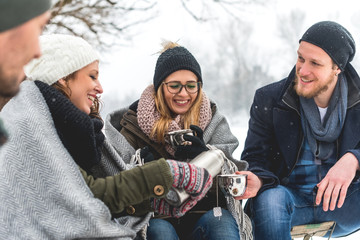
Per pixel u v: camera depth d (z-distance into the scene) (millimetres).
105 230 1995
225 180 2633
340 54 2906
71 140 2158
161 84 2836
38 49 1318
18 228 1916
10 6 1213
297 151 3025
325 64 2879
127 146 2770
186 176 2186
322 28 2906
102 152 2445
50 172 1973
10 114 2027
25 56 1287
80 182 2018
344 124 3000
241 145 7402
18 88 1325
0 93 1314
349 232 3191
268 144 3090
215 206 2773
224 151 2914
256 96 3131
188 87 2809
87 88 2324
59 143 2039
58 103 2115
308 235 3135
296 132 3029
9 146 1956
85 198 1987
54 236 1945
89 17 6070
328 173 2824
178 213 2344
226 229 2570
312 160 3043
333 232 3178
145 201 2334
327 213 3020
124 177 2102
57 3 5609
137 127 2869
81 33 6078
